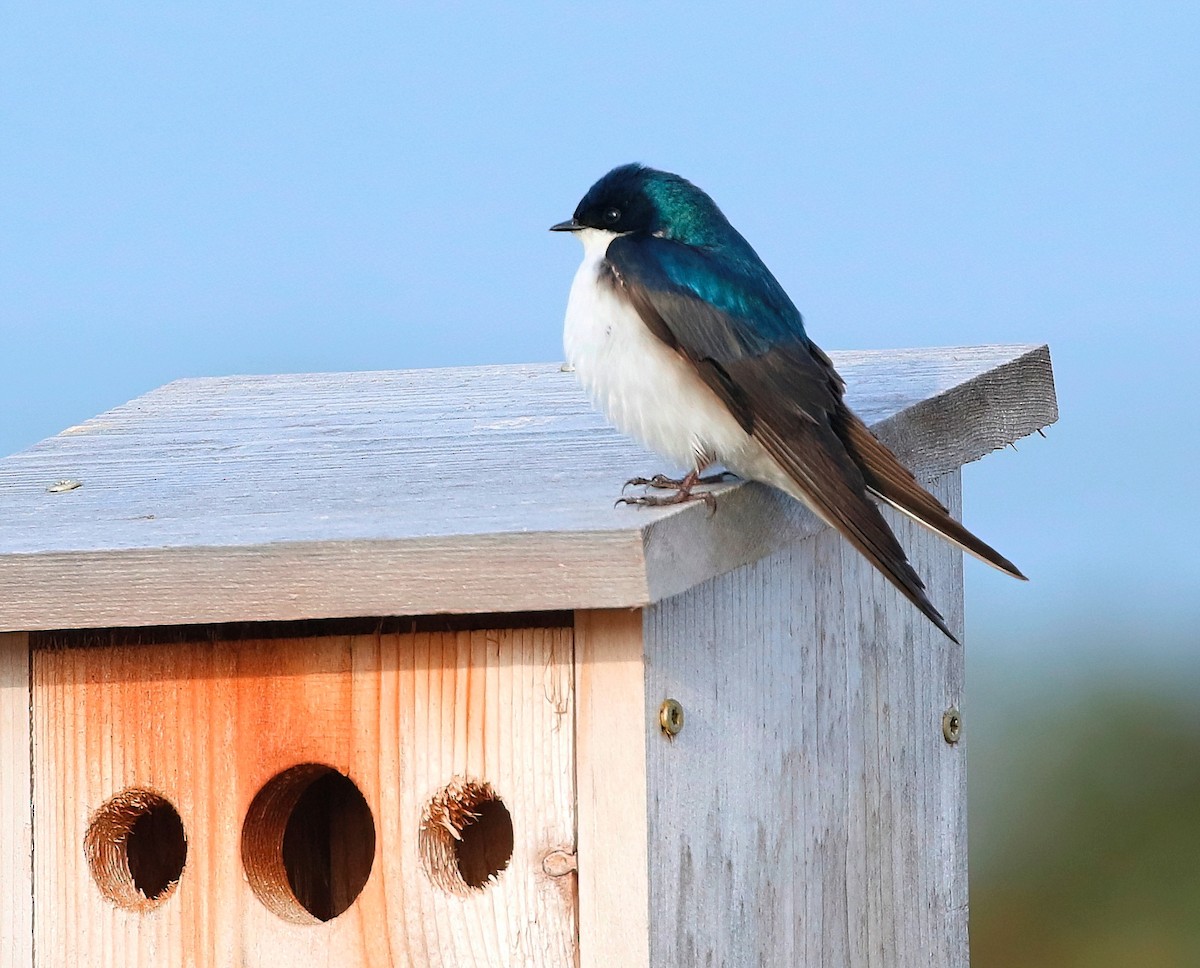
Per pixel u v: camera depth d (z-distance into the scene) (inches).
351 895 319.0
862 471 289.4
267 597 259.8
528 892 264.1
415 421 350.3
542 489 285.3
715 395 295.0
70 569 265.1
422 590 254.1
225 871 279.6
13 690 282.5
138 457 335.3
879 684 334.3
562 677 262.1
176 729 279.9
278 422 359.3
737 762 283.3
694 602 270.8
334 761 273.9
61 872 283.3
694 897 270.4
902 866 343.3
